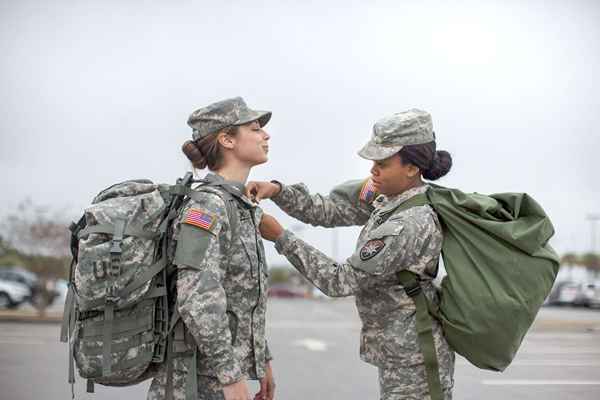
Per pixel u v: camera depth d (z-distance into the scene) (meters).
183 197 2.30
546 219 2.42
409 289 2.42
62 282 23.84
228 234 2.27
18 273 22.12
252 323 2.35
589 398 5.96
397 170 2.54
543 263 2.35
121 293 2.12
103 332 2.15
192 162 2.54
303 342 11.02
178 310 2.16
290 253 2.48
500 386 6.56
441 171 2.61
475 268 2.37
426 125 2.54
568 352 9.60
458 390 6.33
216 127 2.45
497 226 2.35
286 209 2.99
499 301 2.29
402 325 2.45
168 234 2.25
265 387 2.62
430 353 2.37
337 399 5.79
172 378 2.23
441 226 2.48
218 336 2.12
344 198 3.02
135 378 2.25
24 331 12.66
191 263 2.13
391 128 2.50
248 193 2.53
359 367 7.81
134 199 2.23
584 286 27.95
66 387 6.19
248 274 2.33
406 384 2.43
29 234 17.95
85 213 2.20
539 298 2.34
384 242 2.38
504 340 2.32
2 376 6.71
